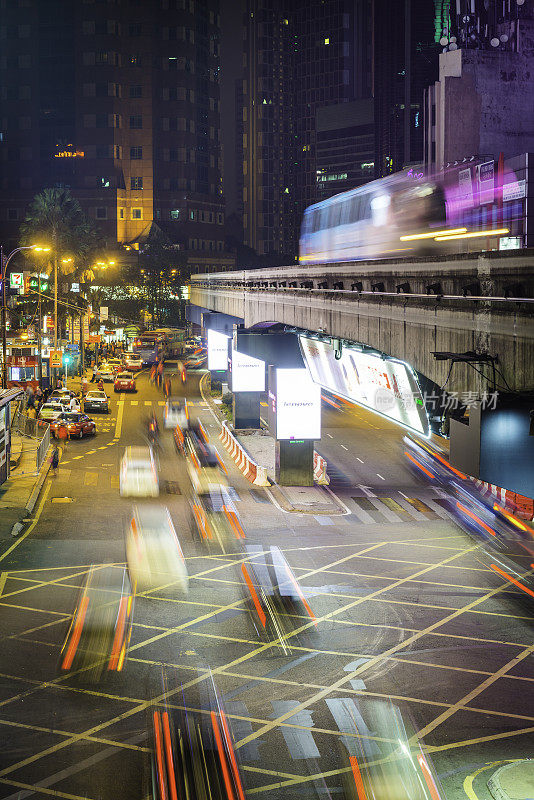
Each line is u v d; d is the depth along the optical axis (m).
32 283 80.00
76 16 186.38
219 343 86.06
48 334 79.31
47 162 192.38
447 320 23.55
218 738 16.83
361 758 16.11
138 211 193.38
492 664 21.16
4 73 190.88
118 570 28.72
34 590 26.42
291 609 25.16
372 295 30.80
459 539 34.12
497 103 69.50
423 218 40.06
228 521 36.41
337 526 36.06
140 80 191.25
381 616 24.67
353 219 47.09
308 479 44.25
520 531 35.50
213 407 75.50
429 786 15.08
